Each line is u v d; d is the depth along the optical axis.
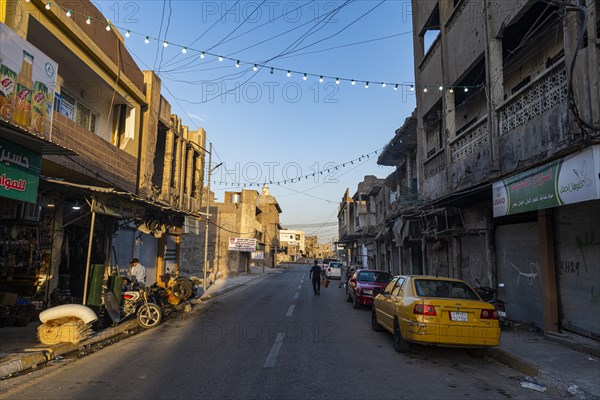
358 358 7.58
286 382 6.02
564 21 8.31
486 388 5.99
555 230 9.32
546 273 9.30
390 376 6.44
